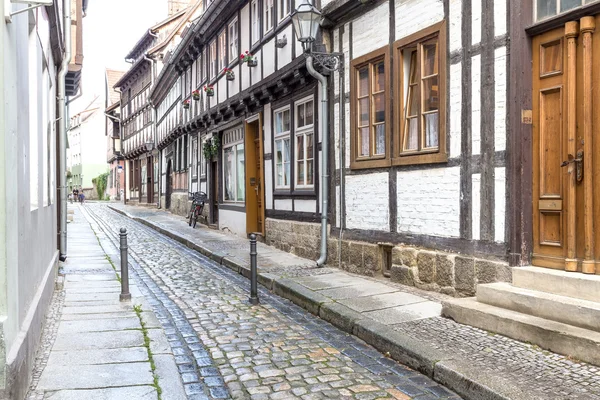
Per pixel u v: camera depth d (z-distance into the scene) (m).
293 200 10.64
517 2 5.31
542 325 4.42
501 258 5.54
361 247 7.97
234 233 14.63
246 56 12.32
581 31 4.77
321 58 8.48
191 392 4.03
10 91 3.41
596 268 4.70
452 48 6.20
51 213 7.73
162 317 6.23
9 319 3.28
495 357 4.22
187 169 21.84
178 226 17.59
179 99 22.83
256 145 13.45
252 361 4.71
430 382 4.18
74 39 12.58
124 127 42.59
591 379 3.72
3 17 3.16
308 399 3.88
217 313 6.44
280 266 8.99
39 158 5.56
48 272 6.46
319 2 9.16
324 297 6.50
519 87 5.31
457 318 5.27
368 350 5.00
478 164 5.85
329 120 8.98
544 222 5.23
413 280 6.79
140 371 4.37
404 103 7.13
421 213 6.77
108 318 6.04
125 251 7.02
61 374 4.26
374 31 7.73
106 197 54.53
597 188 4.70
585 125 4.74
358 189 8.17
